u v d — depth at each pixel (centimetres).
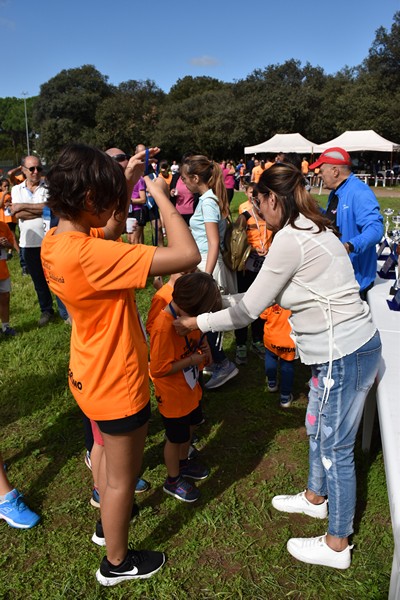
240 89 4697
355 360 195
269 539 238
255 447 312
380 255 477
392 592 164
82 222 164
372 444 309
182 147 4647
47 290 546
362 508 255
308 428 241
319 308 194
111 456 182
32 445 321
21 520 246
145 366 179
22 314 586
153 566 216
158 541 237
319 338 197
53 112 5969
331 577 215
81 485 280
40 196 516
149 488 276
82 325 169
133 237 764
